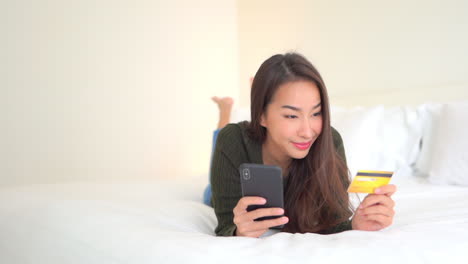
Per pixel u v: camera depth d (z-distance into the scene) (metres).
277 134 0.96
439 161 1.72
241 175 0.89
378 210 0.89
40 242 0.94
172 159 3.36
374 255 0.69
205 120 3.62
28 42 2.60
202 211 1.21
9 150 2.54
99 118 2.92
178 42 3.39
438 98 2.27
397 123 2.01
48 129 2.69
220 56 3.69
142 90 3.16
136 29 3.12
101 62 2.93
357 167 1.82
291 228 1.09
